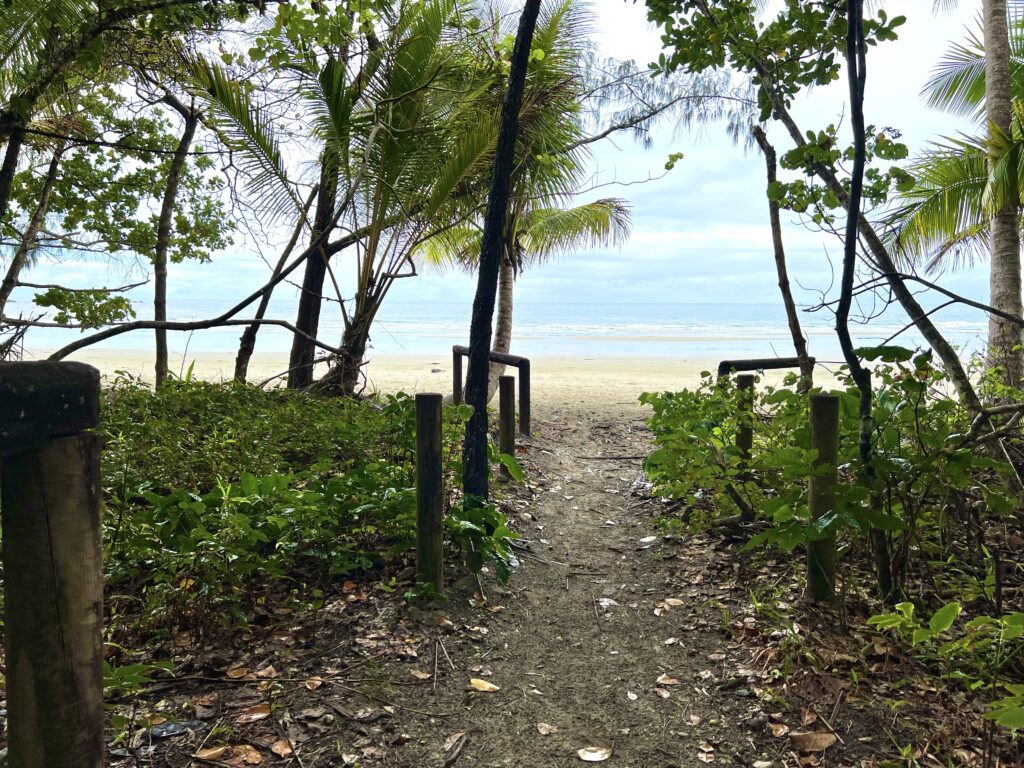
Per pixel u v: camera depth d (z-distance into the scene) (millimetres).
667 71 4094
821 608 3354
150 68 6992
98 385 1509
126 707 2566
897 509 3496
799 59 3758
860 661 2895
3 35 5410
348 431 5266
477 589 3758
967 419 3982
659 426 4586
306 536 3564
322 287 9188
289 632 3160
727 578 3938
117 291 7973
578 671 3102
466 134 8172
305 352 9180
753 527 4414
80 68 5582
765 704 2723
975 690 2680
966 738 2420
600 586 4059
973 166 8422
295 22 5008
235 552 3086
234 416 5875
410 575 3717
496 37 8312
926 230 8914
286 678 2826
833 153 3238
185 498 3229
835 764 2367
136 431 4867
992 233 7664
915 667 2857
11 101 4926
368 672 2912
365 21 5391
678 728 2646
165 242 8781
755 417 4703
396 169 8078
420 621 3342
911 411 3400
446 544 4086
